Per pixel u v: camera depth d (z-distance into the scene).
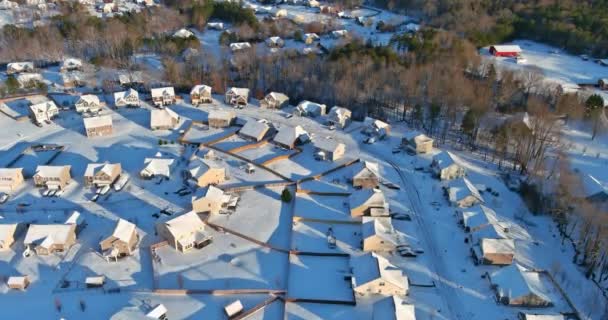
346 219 84.31
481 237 77.44
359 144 112.94
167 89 131.50
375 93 131.62
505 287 67.94
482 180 98.56
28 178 95.75
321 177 97.69
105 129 114.56
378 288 67.81
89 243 77.62
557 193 88.31
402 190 93.94
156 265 72.81
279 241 79.19
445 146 112.69
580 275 73.44
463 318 65.12
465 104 121.31
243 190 92.69
